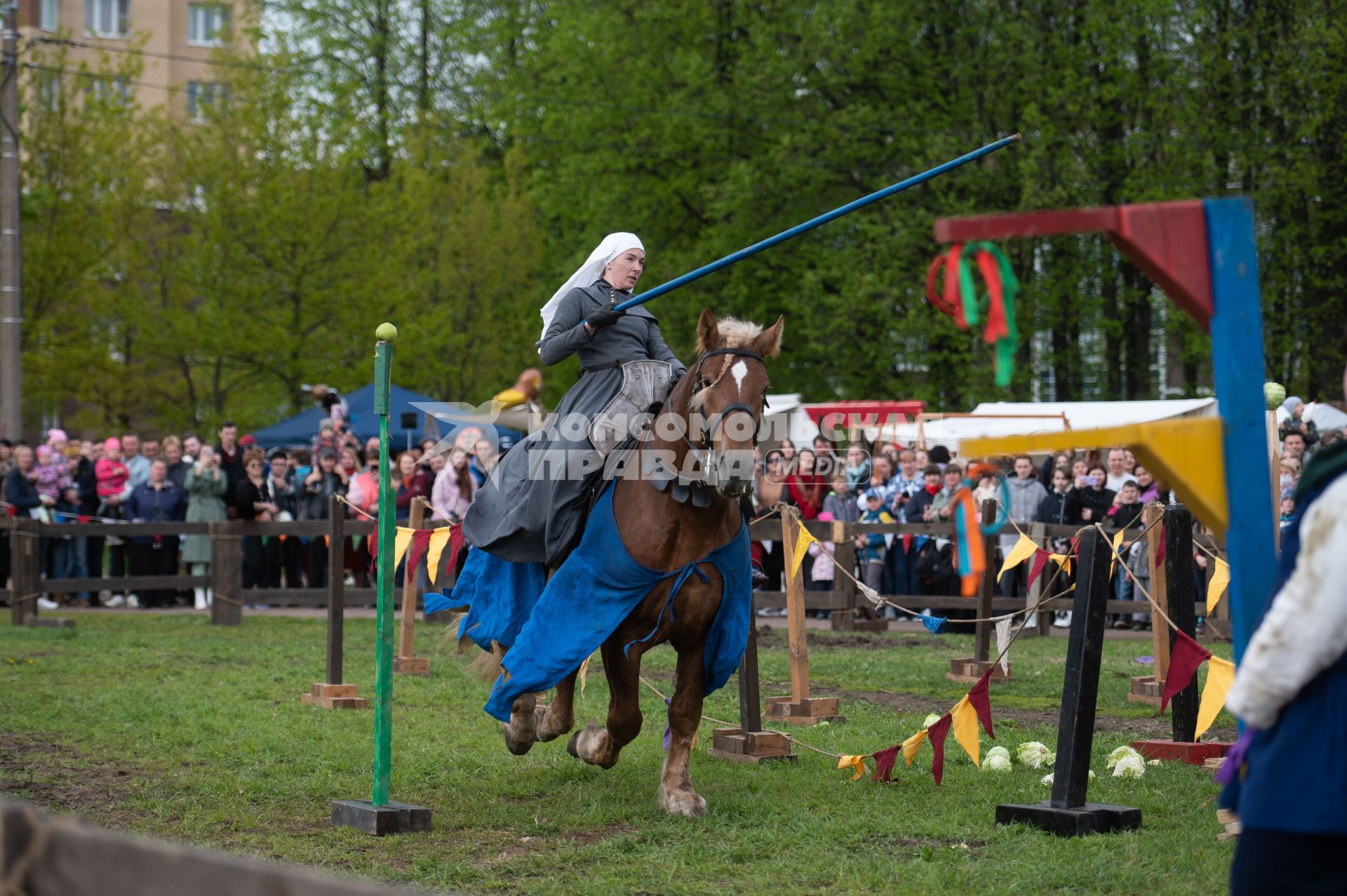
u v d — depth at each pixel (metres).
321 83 32.78
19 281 19.31
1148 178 22.72
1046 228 2.83
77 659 10.63
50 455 16.09
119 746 7.14
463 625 6.57
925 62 24.89
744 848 5.12
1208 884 4.57
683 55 26.47
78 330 24.78
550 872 4.89
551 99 28.44
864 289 23.23
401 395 18.59
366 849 5.21
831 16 24.58
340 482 15.79
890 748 6.28
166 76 40.47
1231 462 2.88
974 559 3.07
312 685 9.09
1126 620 14.48
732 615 5.81
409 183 27.16
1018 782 6.38
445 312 26.91
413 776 6.54
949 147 23.69
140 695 8.74
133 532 13.53
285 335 24.36
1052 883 4.62
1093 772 6.56
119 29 38.81
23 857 1.91
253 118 24.86
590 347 6.23
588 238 28.58
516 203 29.12
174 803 5.90
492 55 33.12
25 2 37.34
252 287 24.59
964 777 6.53
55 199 23.88
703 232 26.98
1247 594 2.88
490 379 28.75
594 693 9.16
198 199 25.50
